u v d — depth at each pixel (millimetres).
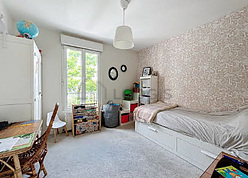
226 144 1352
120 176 1479
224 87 2100
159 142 2273
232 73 1997
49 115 2613
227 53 2053
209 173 961
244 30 1856
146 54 3896
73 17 2172
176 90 2967
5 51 1394
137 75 4246
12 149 897
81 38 3117
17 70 1469
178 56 2906
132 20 2256
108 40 3283
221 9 1902
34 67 1609
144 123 2666
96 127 3004
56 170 1562
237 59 1938
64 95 2889
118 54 3836
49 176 1456
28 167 1178
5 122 1314
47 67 2658
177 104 2938
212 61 2260
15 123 1439
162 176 1482
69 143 2314
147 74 3699
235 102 1966
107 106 3254
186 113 2150
